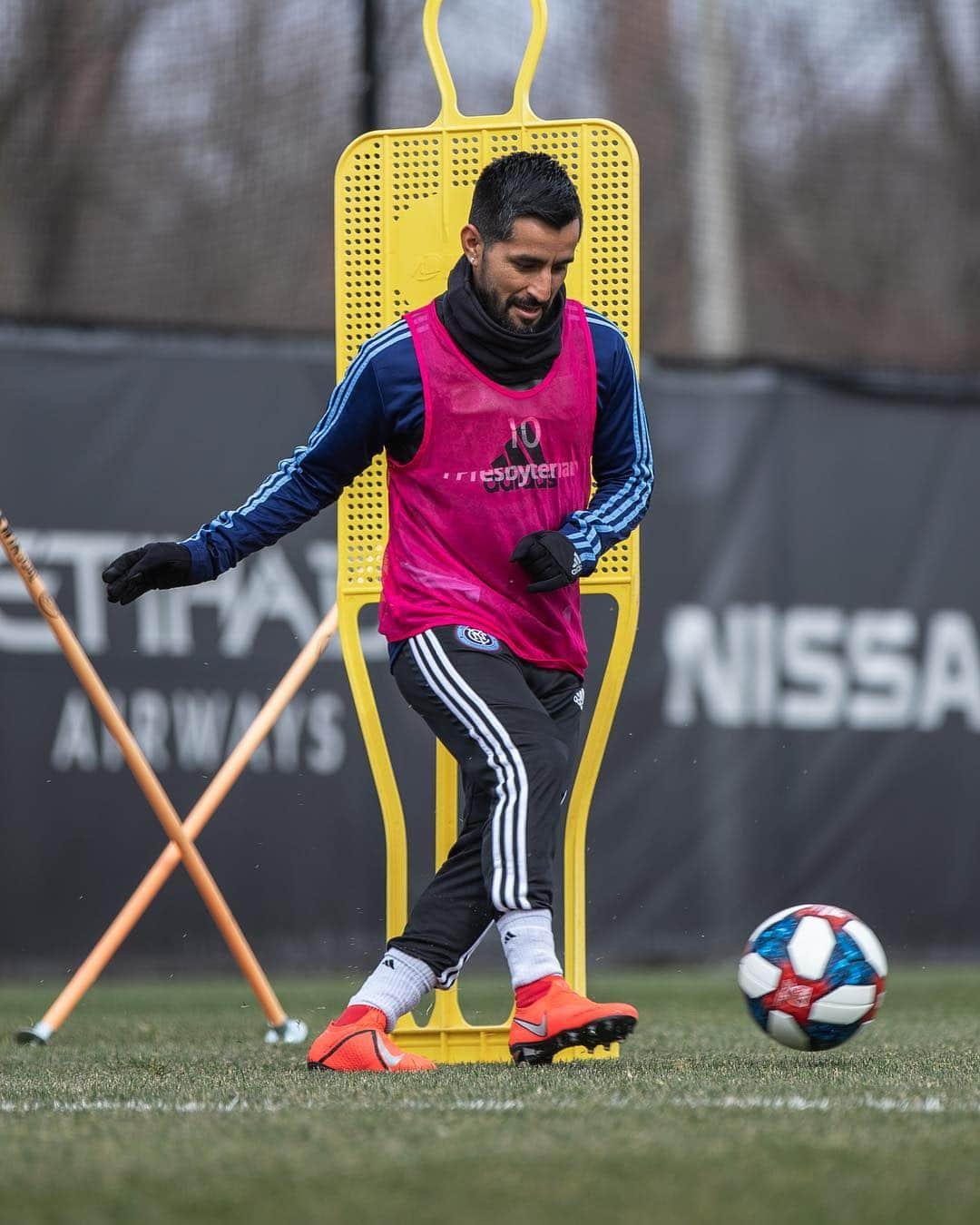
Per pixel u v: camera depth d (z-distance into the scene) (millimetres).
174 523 24891
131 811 24516
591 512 12055
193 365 25047
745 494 26484
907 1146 8164
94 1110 9750
